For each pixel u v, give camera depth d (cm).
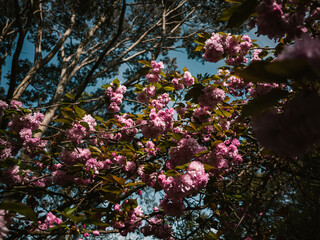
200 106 323
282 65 67
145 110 340
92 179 316
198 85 288
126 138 365
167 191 177
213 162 242
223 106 315
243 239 255
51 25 1297
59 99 1030
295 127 67
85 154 319
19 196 300
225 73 353
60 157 316
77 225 227
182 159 216
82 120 301
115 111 434
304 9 127
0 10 1170
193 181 173
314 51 62
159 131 290
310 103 65
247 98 397
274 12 123
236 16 135
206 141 318
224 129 326
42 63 1054
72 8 1170
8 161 309
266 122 74
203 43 286
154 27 1213
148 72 383
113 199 198
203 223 282
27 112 344
